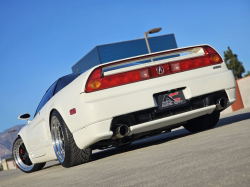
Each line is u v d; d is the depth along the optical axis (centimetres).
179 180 163
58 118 363
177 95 342
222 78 355
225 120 529
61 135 379
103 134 317
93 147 365
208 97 353
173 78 339
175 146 306
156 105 333
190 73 346
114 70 329
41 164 514
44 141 423
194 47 358
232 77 362
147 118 333
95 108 316
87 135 325
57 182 263
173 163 215
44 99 443
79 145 341
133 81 329
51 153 411
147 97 327
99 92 321
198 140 309
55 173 351
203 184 146
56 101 371
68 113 342
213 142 269
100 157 404
